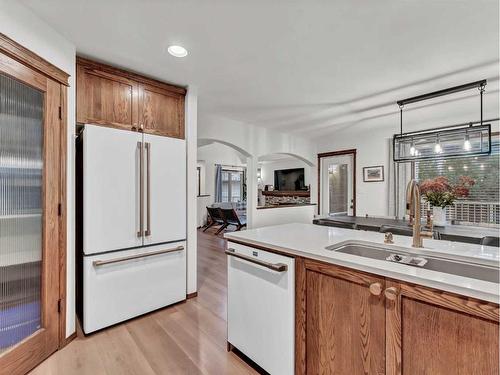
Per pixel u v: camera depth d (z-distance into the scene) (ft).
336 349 4.26
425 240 5.54
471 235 8.79
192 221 9.25
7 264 5.34
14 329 5.39
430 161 14.75
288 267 4.85
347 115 13.29
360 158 17.61
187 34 6.39
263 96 10.68
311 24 6.01
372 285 3.70
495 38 6.48
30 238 5.74
